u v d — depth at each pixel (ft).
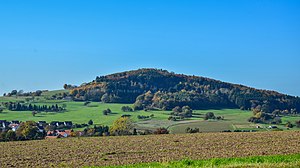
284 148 140.77
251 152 131.44
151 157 128.88
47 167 112.27
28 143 200.44
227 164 78.95
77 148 167.02
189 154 132.98
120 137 226.17
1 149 170.60
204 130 335.06
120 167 87.10
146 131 332.60
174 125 377.71
